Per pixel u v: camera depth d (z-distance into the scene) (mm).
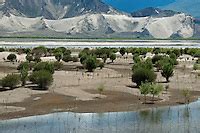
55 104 65812
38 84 80938
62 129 49031
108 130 48781
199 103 71625
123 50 191000
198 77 108875
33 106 63531
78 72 113688
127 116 58438
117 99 72188
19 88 78250
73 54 190625
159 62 123875
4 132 47062
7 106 62594
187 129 50188
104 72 116312
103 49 183000
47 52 190875
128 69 127500
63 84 87312
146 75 86312
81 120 54750
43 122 52938
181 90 86000
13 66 130125
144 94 73875
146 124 52562
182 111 63281
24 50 190625
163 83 95250
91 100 70375
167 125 52562
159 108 65750
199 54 193500
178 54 193750
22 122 52781
